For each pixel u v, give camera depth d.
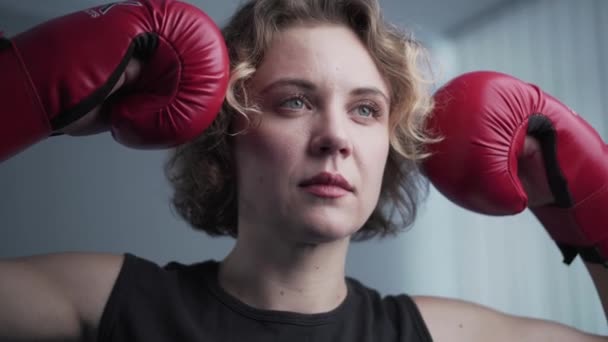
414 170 1.14
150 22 0.80
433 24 2.86
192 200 1.08
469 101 0.99
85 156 2.33
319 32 0.92
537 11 2.49
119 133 0.83
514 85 1.01
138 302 0.89
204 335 0.86
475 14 2.78
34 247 2.19
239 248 0.93
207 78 0.81
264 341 0.86
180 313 0.88
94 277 0.92
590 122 2.25
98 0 2.37
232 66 0.94
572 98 2.32
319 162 0.84
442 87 1.05
